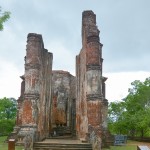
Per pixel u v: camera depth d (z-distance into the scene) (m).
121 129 41.62
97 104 22.34
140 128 37.12
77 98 28.72
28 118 22.64
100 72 23.08
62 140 25.27
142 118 35.69
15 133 27.06
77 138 27.55
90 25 24.61
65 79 38.19
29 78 23.36
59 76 38.19
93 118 22.09
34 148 20.30
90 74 22.94
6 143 25.95
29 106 22.89
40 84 24.22
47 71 29.38
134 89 41.03
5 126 47.94
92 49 23.34
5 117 50.84
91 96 22.50
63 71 38.47
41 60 24.89
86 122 22.86
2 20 14.08
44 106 27.19
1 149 19.75
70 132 36.00
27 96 23.06
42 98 25.77
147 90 39.28
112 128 46.25
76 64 29.97
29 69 23.50
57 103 37.28
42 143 20.66
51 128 32.69
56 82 38.00
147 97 39.28
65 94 37.69
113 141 26.83
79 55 28.92
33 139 20.48
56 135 33.16
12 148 16.86
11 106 53.47
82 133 24.69
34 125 22.53
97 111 22.22
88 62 23.25
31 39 24.08
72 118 37.28
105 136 26.02
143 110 37.56
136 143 30.86
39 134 23.56
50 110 31.70
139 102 39.72
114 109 46.50
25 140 18.86
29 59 23.70
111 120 47.94
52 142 21.56
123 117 40.16
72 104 37.78
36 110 22.89
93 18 25.22
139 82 40.84
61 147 20.28
